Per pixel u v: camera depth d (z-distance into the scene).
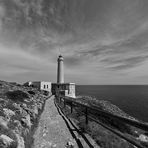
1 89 17.42
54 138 6.24
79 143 5.70
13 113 6.82
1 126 4.65
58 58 57.69
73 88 48.62
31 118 8.38
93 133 6.64
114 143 5.51
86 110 7.72
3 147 3.68
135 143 3.59
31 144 5.35
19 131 5.39
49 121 9.26
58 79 57.22
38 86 47.91
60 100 20.41
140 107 50.47
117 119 4.40
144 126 3.09
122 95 98.00
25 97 13.61
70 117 10.55
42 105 15.98
